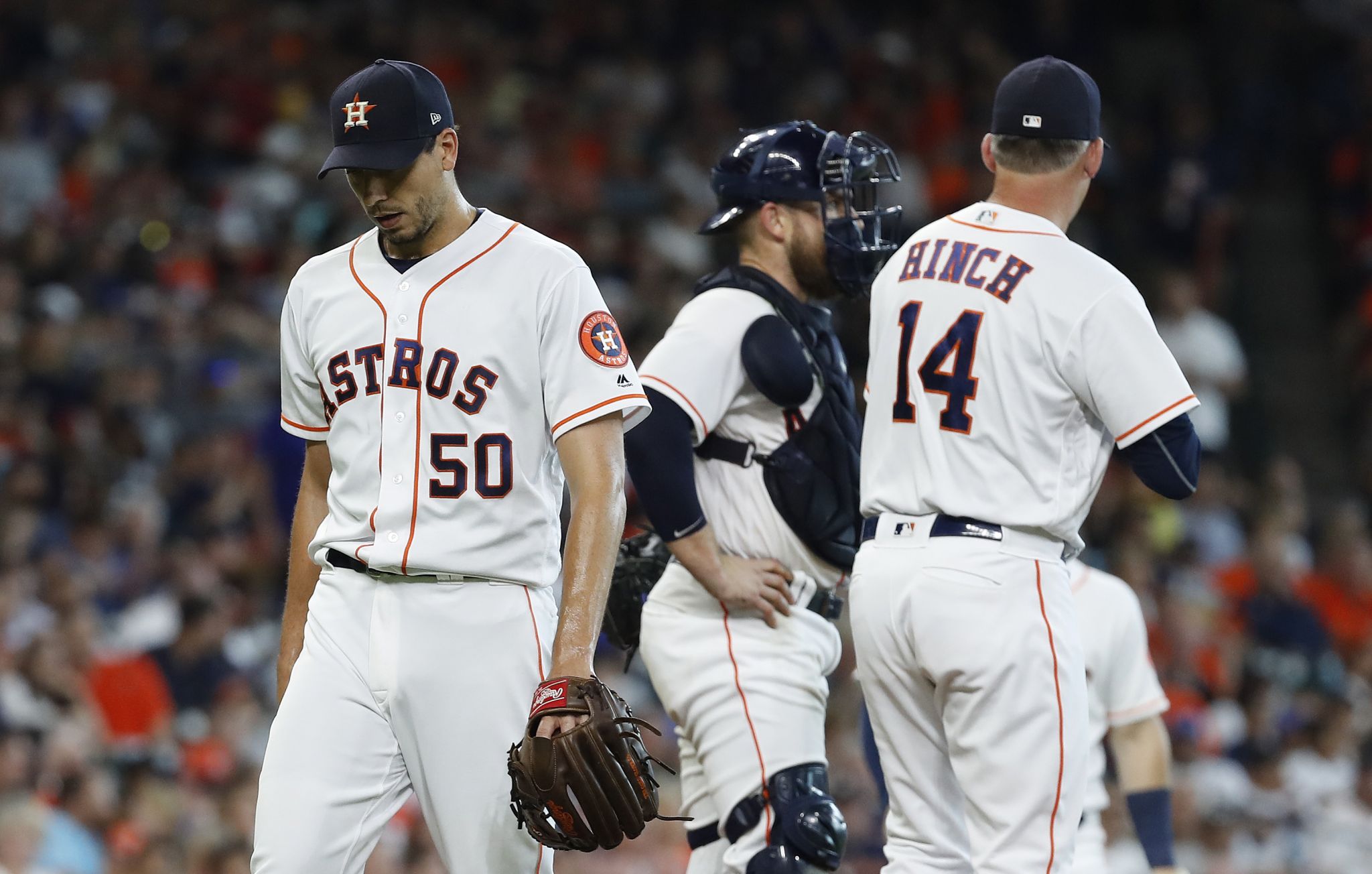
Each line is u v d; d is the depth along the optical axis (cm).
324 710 1166
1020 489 1275
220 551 3356
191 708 2956
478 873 1162
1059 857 1253
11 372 3631
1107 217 5925
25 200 4434
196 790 2711
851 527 1501
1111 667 1711
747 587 1454
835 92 5850
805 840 1419
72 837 2431
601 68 5684
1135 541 4112
